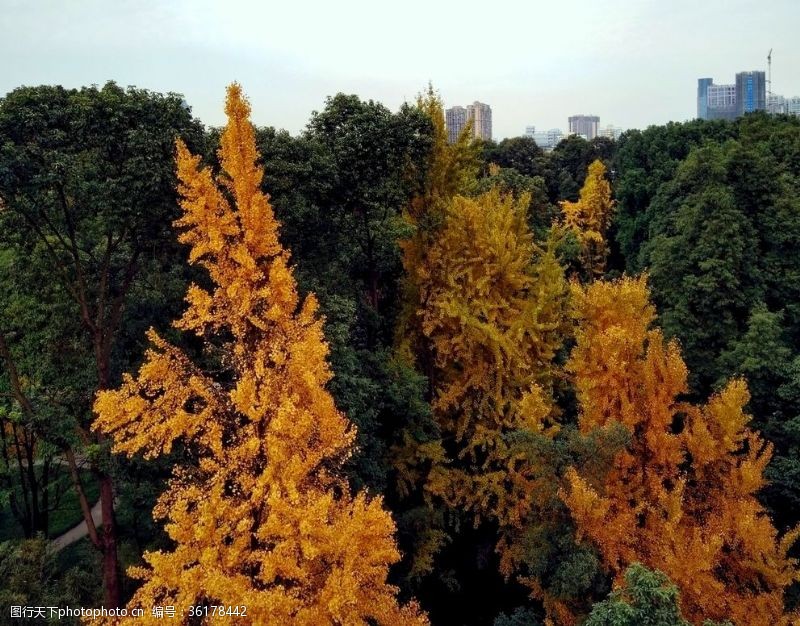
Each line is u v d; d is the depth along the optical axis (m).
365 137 18.77
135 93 13.84
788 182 33.44
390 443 19.53
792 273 28.50
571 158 66.62
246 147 10.97
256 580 10.13
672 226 34.91
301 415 10.05
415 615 11.10
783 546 13.87
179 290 16.53
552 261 21.81
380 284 24.22
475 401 20.67
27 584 12.38
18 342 17.39
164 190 13.74
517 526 17.55
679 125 51.53
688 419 15.91
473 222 20.38
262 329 11.22
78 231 15.95
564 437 15.91
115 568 14.40
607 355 15.15
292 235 17.55
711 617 13.12
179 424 10.78
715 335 26.58
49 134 12.47
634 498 14.67
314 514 9.21
